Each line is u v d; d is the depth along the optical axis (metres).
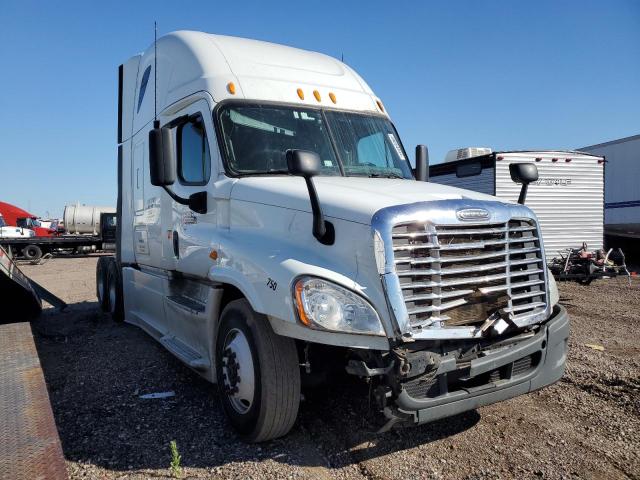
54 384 5.30
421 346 3.28
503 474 3.44
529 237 3.83
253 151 4.62
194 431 4.09
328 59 5.82
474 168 13.48
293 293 3.35
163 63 5.89
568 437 3.98
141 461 3.61
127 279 7.57
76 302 10.85
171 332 5.69
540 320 3.77
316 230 3.51
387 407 3.20
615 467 3.54
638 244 17.44
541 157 13.02
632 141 17.16
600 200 13.55
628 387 4.96
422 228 3.35
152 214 6.32
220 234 4.41
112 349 6.63
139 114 6.97
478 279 3.48
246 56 5.17
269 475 3.40
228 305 4.07
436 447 3.81
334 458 3.66
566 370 5.48
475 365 3.38
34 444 3.14
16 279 7.52
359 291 3.27
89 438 3.98
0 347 5.01
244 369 3.81
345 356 3.64
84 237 28.56
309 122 4.96
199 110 4.92
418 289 3.30
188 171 5.15
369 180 4.49
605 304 9.77
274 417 3.63
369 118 5.39
